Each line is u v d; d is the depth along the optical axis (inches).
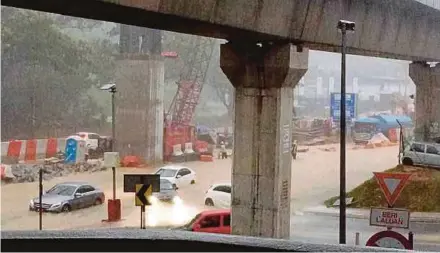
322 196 1227.9
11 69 1644.9
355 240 757.3
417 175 1192.8
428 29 1312.7
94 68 1856.5
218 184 1181.1
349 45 922.7
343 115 761.6
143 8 536.4
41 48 1692.9
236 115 820.0
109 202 952.9
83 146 1493.6
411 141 1601.9
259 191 806.5
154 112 1320.1
